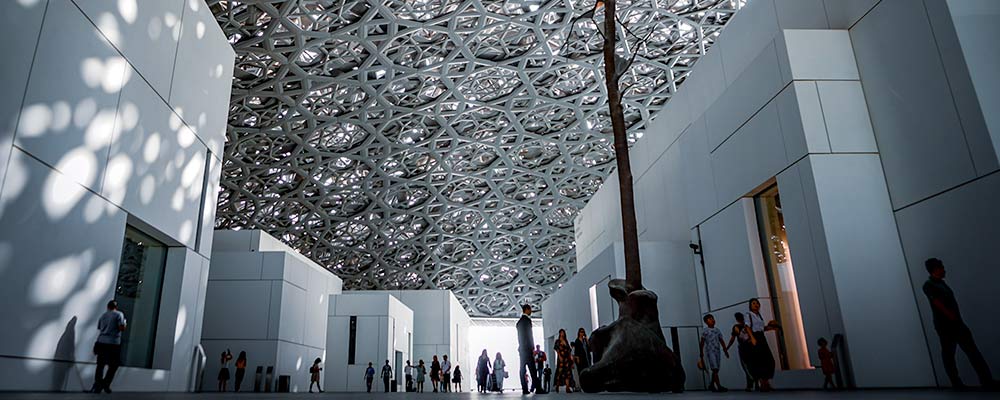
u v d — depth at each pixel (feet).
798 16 41.09
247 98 109.19
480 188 161.07
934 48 29.63
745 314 40.37
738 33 49.34
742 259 40.98
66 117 27.58
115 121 31.65
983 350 26.61
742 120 41.27
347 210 162.71
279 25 91.25
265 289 73.77
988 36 28.40
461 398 15.37
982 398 10.08
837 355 30.19
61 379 27.22
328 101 114.93
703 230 47.29
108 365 29.01
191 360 41.86
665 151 64.13
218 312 72.59
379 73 109.09
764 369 30.32
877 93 33.71
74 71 28.19
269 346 71.51
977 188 27.09
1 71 23.52
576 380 49.67
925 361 29.68
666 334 51.96
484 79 114.42
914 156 30.89
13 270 24.18
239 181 139.64
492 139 135.13
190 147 41.68
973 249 27.25
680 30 98.89
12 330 24.14
